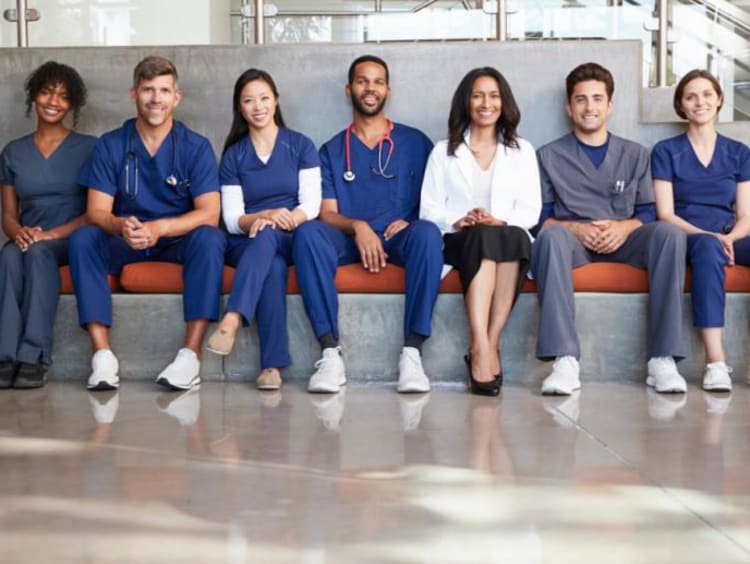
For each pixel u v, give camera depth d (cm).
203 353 379
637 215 406
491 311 356
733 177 404
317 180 399
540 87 441
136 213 393
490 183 388
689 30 487
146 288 381
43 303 368
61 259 382
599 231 379
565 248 358
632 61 438
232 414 305
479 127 390
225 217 392
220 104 444
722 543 177
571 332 354
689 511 196
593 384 367
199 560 168
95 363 360
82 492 212
